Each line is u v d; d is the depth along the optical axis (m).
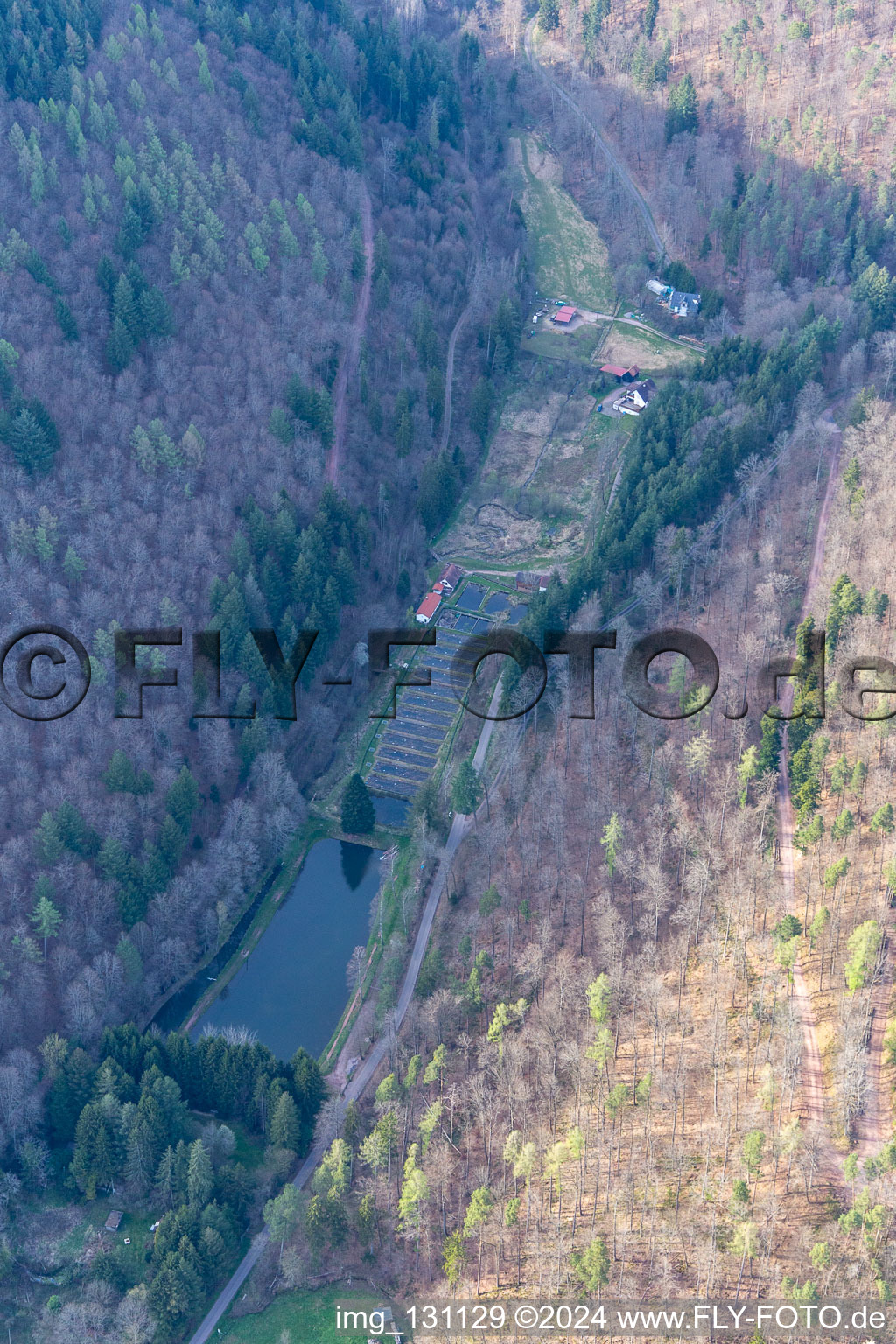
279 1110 180.38
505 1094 182.38
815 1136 166.50
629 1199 167.25
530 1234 168.38
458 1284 166.00
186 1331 167.88
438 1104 175.88
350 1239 174.62
